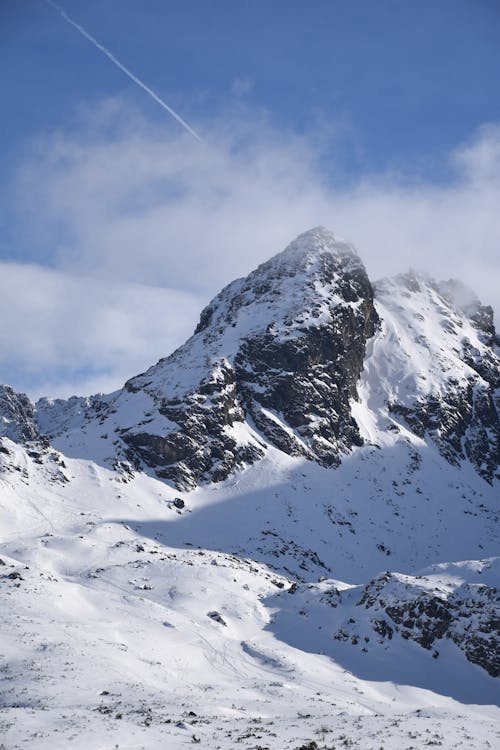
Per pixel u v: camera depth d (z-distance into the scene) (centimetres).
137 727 6291
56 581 12794
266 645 12556
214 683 9988
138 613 12388
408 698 11375
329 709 8912
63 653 9288
